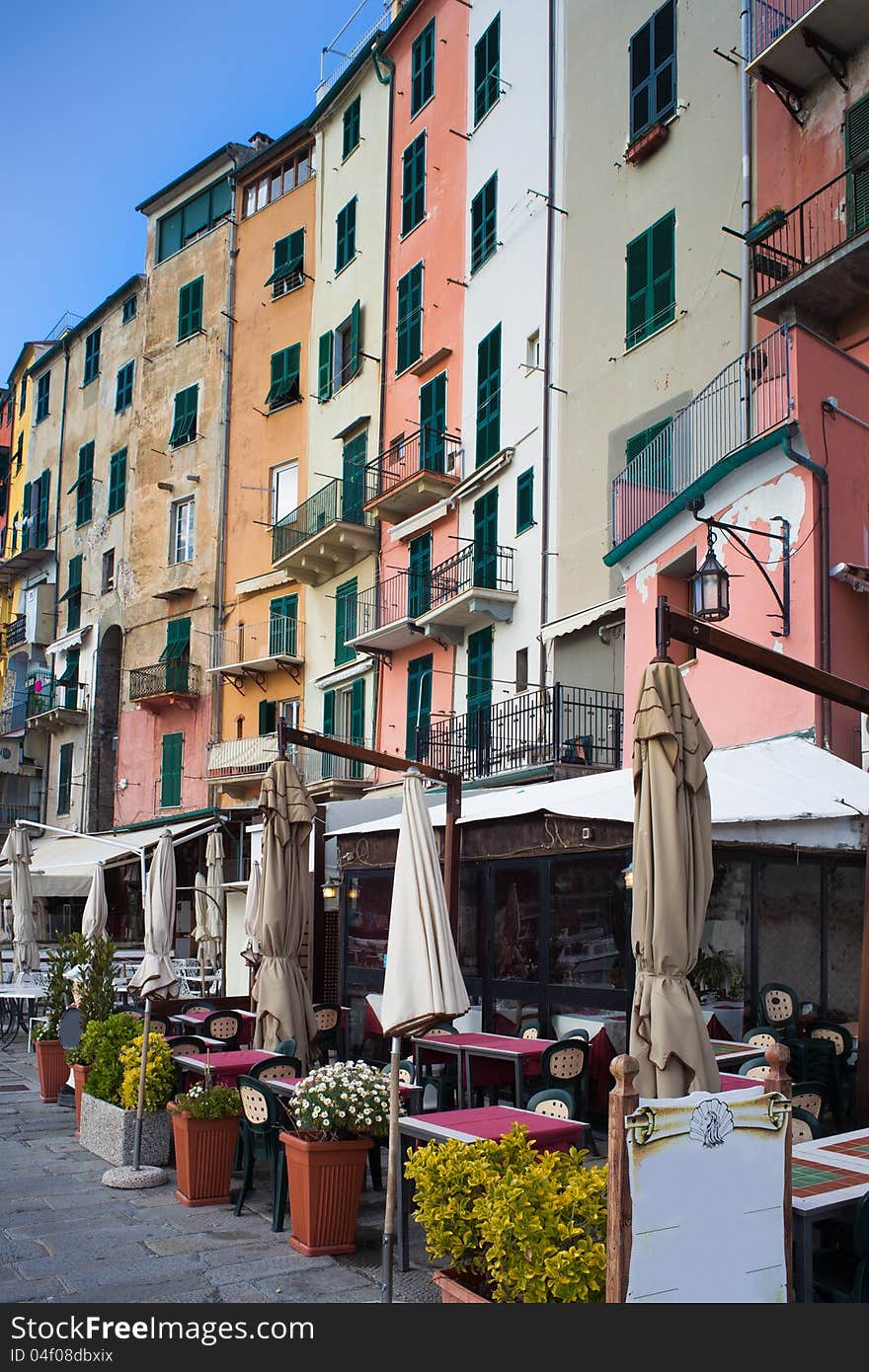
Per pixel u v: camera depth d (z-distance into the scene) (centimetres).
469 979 1230
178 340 3834
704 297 1816
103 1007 1121
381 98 3044
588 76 2191
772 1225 387
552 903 1102
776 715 1352
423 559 2614
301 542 2966
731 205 1783
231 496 3525
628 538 1686
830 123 1616
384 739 2705
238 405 3559
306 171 3466
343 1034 1306
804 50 1599
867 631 1356
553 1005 1088
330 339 3191
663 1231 360
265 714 3269
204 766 3403
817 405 1360
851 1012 1191
